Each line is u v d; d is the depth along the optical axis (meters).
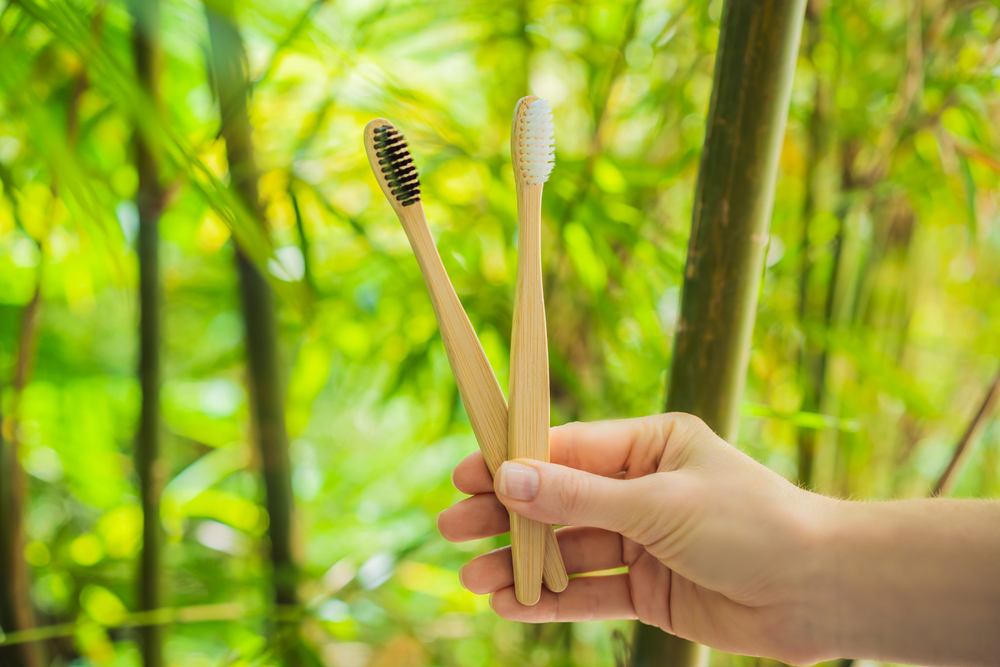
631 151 0.86
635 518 0.44
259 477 0.82
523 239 0.42
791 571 0.46
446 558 0.84
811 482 0.71
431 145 0.61
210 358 1.12
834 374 0.79
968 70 0.68
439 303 0.43
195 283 0.93
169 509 0.86
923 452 1.08
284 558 0.62
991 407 0.58
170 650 0.94
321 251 0.80
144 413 0.60
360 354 0.88
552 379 0.72
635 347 0.72
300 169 0.65
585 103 0.77
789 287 0.80
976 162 0.69
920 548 0.45
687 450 0.47
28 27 0.44
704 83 0.79
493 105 0.79
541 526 0.44
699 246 0.46
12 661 0.59
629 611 0.52
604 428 0.48
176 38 0.65
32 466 0.94
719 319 0.46
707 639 0.50
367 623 0.71
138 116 0.41
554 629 0.81
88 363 0.95
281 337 0.82
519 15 0.68
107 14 0.60
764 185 0.45
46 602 0.84
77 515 0.97
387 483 1.14
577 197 0.61
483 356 0.43
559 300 0.76
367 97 0.58
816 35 0.67
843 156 0.74
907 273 0.88
